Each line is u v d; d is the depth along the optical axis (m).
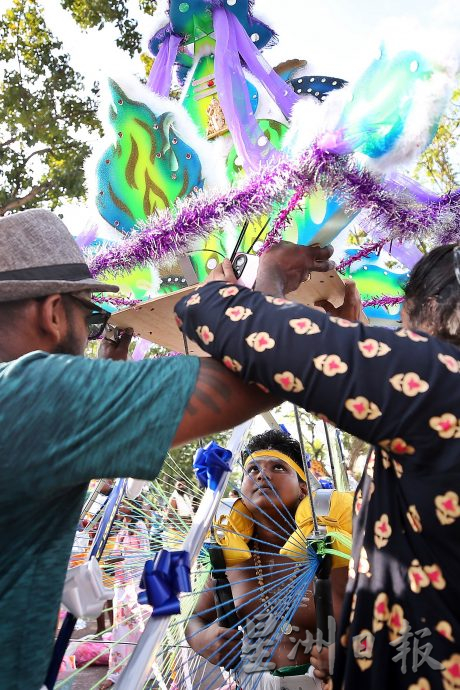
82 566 1.27
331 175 1.44
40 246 1.28
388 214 1.53
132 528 2.19
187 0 2.20
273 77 1.95
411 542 1.17
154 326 2.14
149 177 1.92
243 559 2.13
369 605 1.21
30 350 1.24
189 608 2.11
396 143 1.37
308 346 1.12
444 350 1.14
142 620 1.68
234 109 1.81
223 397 1.14
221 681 1.95
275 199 1.51
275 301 1.19
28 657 1.07
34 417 1.03
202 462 1.71
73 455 1.03
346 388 1.10
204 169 1.88
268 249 1.52
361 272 2.53
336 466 2.44
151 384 1.09
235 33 2.02
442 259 1.34
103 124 1.97
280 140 1.77
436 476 1.11
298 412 1.86
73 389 1.06
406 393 1.09
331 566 1.84
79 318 1.30
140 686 1.27
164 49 2.36
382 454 1.23
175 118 1.91
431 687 1.13
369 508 1.25
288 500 2.25
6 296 1.21
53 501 1.12
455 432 1.09
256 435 2.48
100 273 1.79
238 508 2.28
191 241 1.67
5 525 1.06
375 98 1.37
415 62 1.33
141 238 1.70
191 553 1.57
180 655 1.92
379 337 1.14
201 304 1.23
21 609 1.07
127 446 1.04
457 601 1.13
